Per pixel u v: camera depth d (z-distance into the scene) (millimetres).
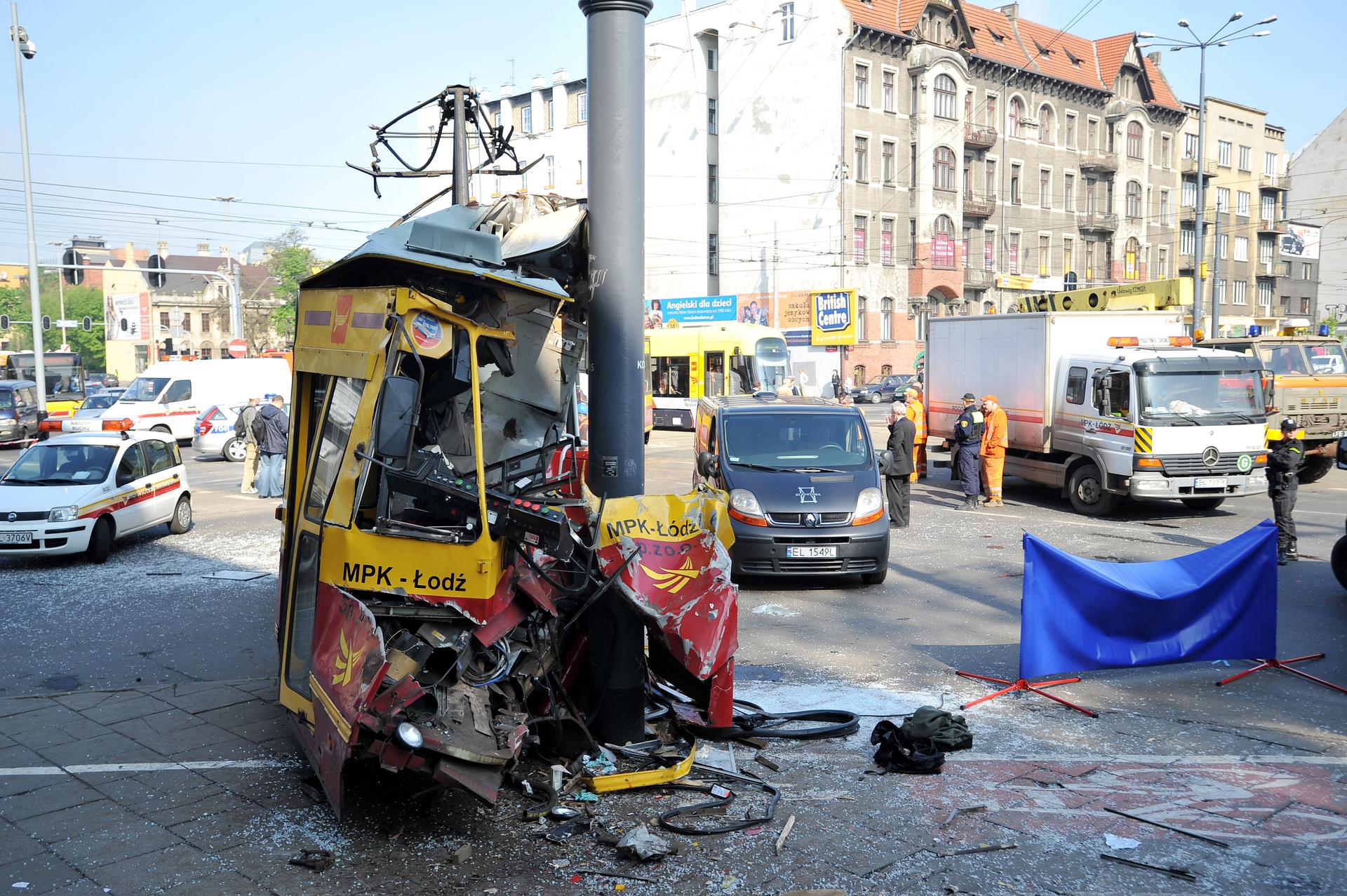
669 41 53625
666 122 54094
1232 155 69938
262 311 82625
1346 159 70875
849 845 4855
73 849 4805
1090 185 60812
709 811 5199
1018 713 6906
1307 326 22656
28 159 32344
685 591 5711
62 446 13344
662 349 35562
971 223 54375
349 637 4789
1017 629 9227
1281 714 6895
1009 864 4680
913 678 7730
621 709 5781
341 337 5590
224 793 5457
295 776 5691
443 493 5035
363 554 5078
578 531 5809
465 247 5434
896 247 51344
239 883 4465
